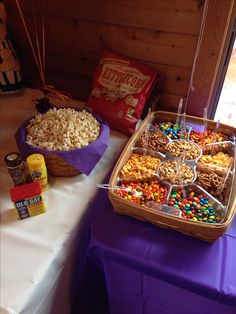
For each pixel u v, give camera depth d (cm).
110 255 76
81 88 144
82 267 86
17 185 89
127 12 112
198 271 71
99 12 116
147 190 88
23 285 68
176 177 90
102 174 100
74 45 131
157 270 71
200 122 116
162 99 130
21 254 74
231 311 69
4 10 125
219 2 96
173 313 83
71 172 96
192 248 76
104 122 109
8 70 135
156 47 116
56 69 143
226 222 71
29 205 81
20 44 143
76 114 107
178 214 78
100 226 81
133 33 116
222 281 68
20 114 130
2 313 63
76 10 119
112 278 83
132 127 117
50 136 97
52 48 136
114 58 120
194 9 101
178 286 72
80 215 86
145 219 80
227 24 100
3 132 118
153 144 105
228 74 129
